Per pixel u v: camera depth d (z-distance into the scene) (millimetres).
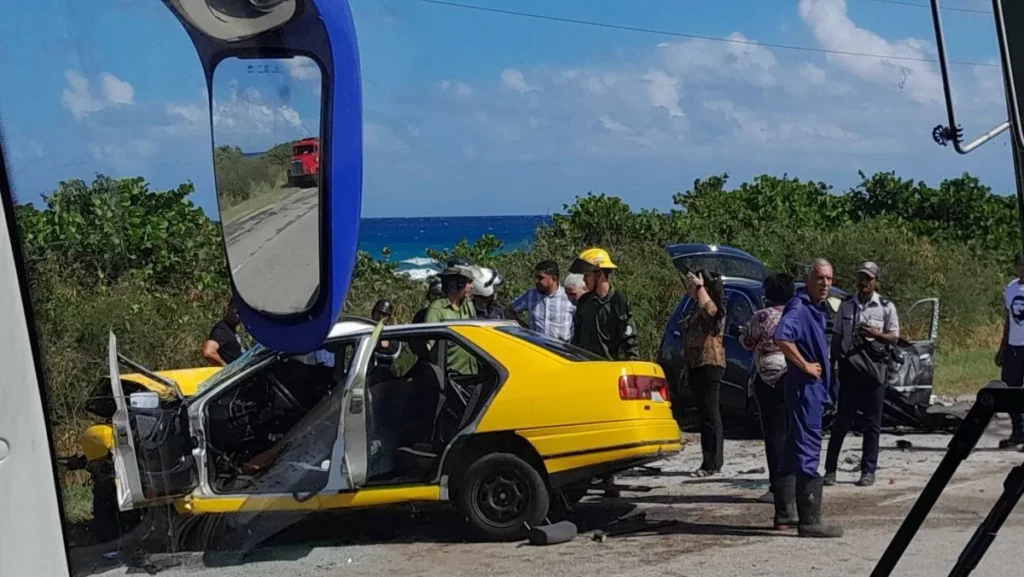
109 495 3521
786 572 6746
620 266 19297
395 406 7547
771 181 26188
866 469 9414
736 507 8766
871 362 9297
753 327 8336
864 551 7211
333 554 7094
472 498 7539
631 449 7359
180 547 5484
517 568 6910
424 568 6859
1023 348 10969
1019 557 6969
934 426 12516
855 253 21266
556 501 8125
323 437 6945
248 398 6840
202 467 6270
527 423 7441
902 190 26609
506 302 17078
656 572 6793
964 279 21734
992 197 25953
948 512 8297
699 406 10125
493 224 89875
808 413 7547
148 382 4953
